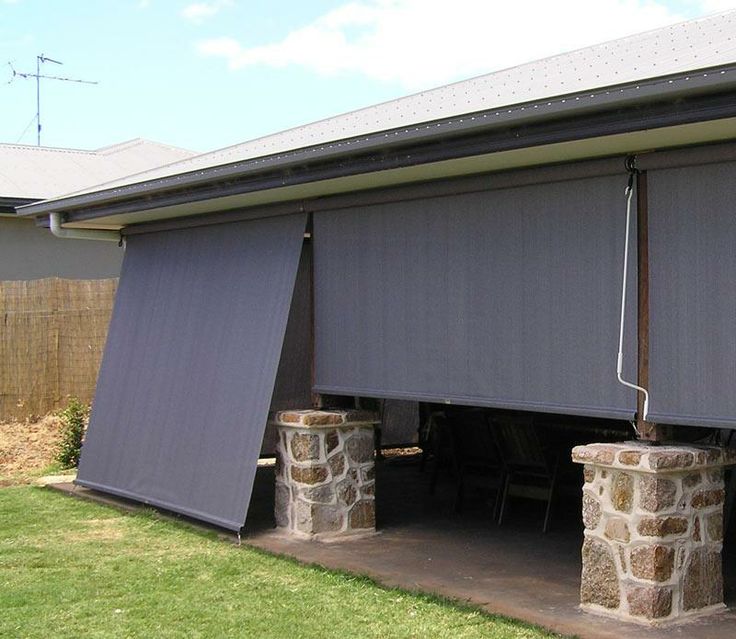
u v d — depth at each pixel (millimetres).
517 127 4711
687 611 4914
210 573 6121
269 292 7297
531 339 5543
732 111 3959
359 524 7043
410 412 10867
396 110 7801
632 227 5035
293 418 6910
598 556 5051
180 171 7562
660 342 4922
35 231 15117
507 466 7453
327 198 6875
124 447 8578
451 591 5547
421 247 6223
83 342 13555
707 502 5027
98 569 6281
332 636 4871
